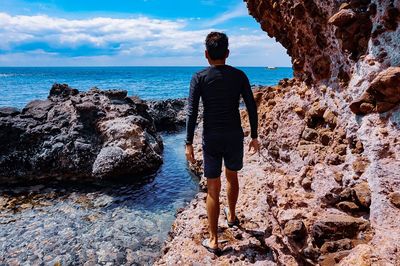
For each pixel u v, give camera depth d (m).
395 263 1.86
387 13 2.95
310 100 4.56
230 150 3.37
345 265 2.01
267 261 3.27
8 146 8.58
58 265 4.31
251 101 3.34
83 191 7.29
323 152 3.64
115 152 8.26
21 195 7.05
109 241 4.90
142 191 7.15
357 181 2.73
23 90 45.88
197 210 4.88
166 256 3.77
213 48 3.18
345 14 3.33
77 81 73.88
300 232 2.57
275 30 6.01
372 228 2.30
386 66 2.96
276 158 4.96
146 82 70.88
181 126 17.48
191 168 8.70
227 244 3.62
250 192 4.85
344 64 3.73
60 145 8.60
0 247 4.76
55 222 5.59
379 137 2.71
